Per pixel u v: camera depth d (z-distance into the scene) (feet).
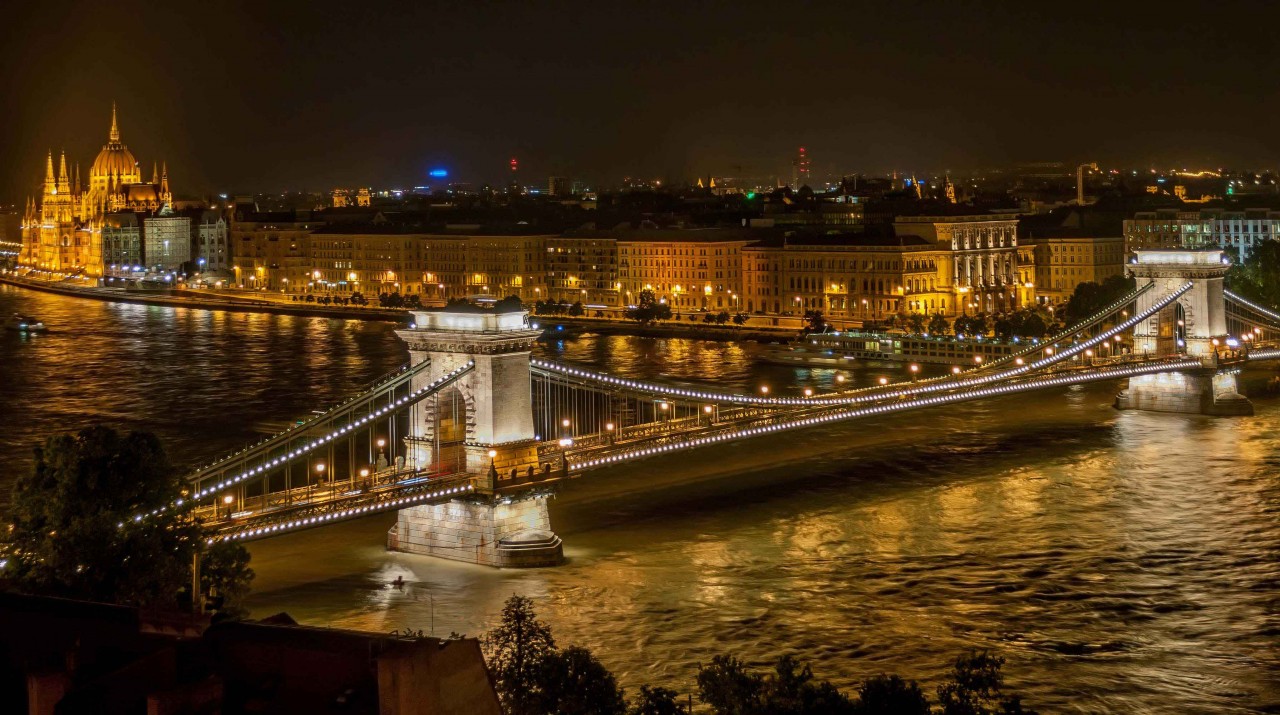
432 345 531.50
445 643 187.62
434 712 179.93
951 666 398.83
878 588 470.39
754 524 556.10
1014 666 400.26
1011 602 455.63
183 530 396.78
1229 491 609.01
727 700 282.56
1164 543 523.29
